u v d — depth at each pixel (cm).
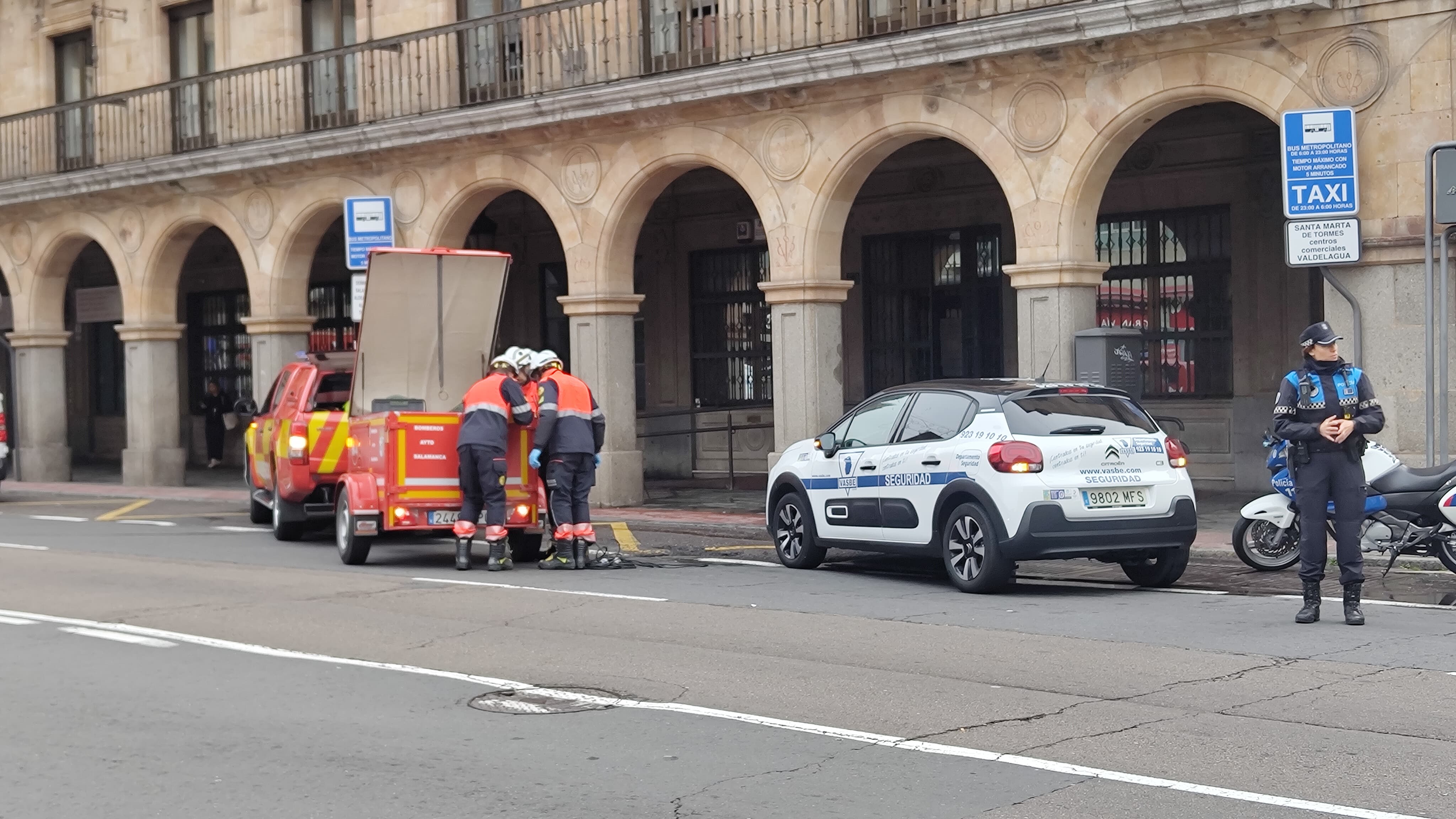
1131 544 1129
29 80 2870
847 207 1778
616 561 1394
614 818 583
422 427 1394
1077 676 835
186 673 885
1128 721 725
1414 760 648
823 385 1784
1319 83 1402
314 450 1612
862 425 1294
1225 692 787
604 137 1955
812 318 1778
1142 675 834
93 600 1194
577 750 687
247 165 2323
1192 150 1909
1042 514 1104
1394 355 1375
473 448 1359
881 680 831
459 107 2078
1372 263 1381
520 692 816
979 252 2123
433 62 2198
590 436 1387
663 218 2438
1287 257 1391
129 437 2597
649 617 1068
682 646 950
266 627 1046
